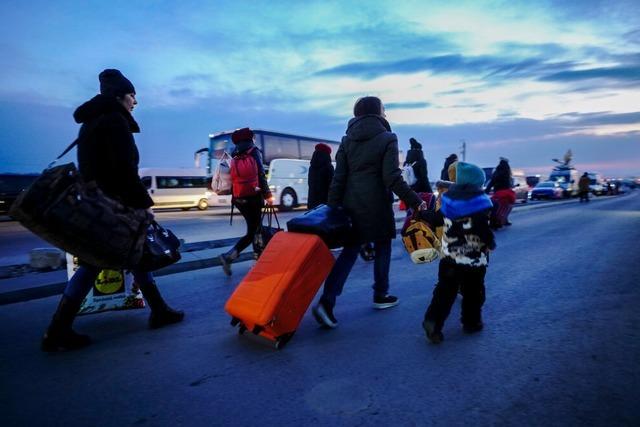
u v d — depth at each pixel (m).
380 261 4.08
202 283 5.29
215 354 3.13
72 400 2.49
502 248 7.46
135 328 3.72
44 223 2.69
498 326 3.54
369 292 4.78
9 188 21.45
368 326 3.65
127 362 3.01
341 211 3.62
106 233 2.92
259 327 3.19
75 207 2.79
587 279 5.00
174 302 4.49
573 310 3.87
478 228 3.11
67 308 3.18
